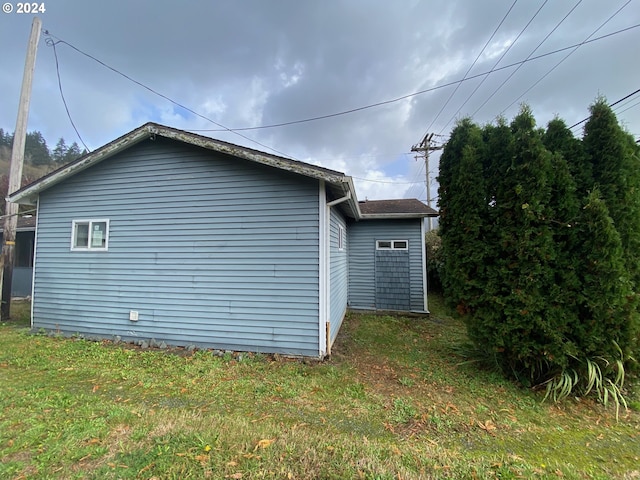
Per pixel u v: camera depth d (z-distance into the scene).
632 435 2.78
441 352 5.21
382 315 8.45
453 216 4.33
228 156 5.11
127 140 5.27
